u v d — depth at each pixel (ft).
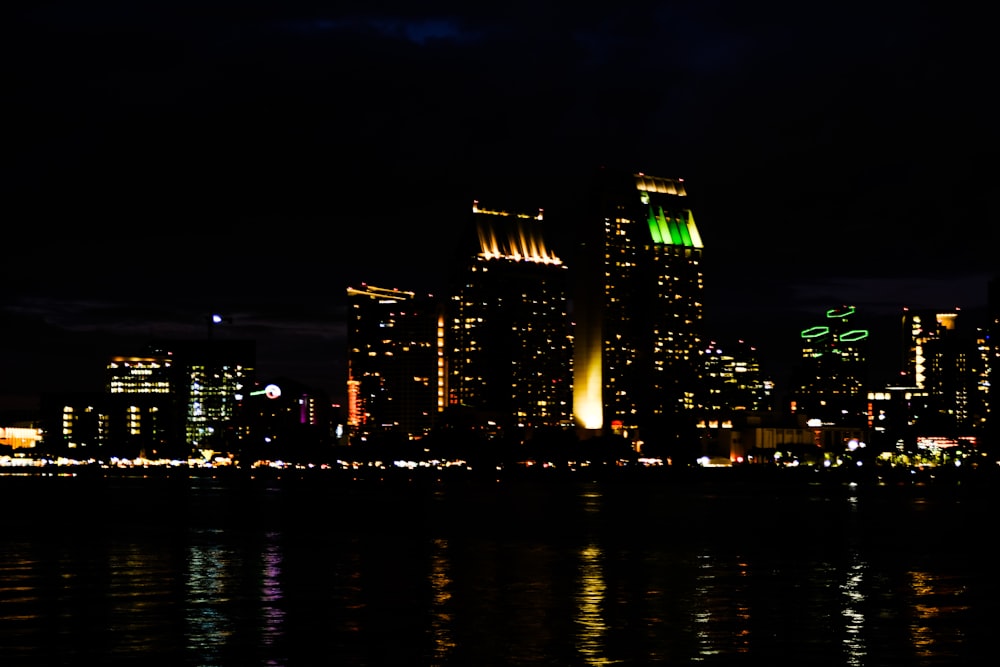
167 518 651.25
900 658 240.53
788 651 246.68
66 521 620.90
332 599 318.45
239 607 303.48
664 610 300.61
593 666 231.71
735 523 650.84
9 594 327.47
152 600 315.78
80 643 253.03
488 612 296.10
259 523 614.34
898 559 436.76
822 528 610.65
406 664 233.14
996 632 270.05
